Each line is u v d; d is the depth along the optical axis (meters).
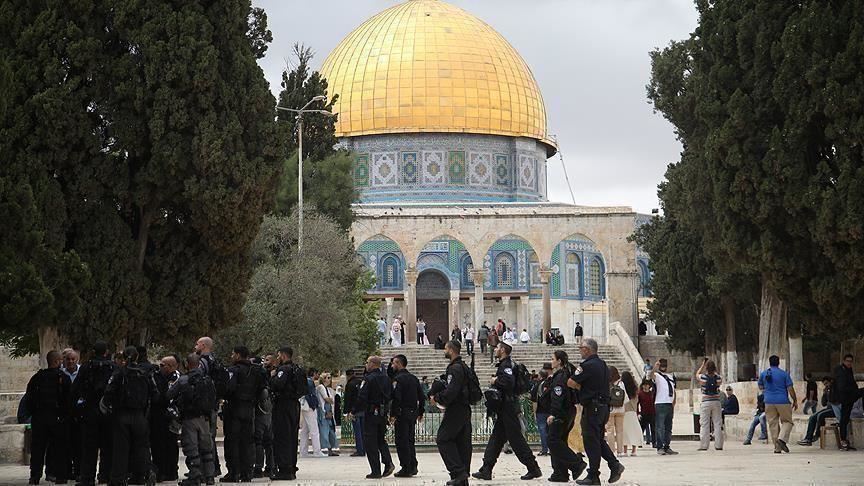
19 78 27.25
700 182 33.47
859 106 26.94
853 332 28.91
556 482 19.81
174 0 28.73
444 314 69.75
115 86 28.06
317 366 40.00
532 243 61.22
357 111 72.44
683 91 39.75
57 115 27.17
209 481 20.20
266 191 29.84
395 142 72.25
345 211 50.09
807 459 24.97
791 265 28.95
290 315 38.47
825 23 27.70
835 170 28.31
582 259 71.12
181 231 29.47
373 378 21.72
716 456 26.80
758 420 31.39
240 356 21.25
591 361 19.41
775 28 29.02
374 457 21.66
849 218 26.84
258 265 41.09
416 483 20.34
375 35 74.69
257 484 20.42
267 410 21.94
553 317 69.62
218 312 30.14
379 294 68.56
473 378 19.12
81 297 27.67
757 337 48.25
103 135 28.39
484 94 72.75
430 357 53.72
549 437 19.81
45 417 20.59
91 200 27.97
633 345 53.94
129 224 29.47
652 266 51.12
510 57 75.50
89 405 19.61
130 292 28.30
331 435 30.22
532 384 32.50
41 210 26.88
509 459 27.86
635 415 28.11
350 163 51.09
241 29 29.72
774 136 28.42
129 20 28.25
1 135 26.55
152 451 21.02
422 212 62.00
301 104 52.72
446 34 74.06
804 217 28.34
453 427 19.02
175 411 19.88
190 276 29.28
